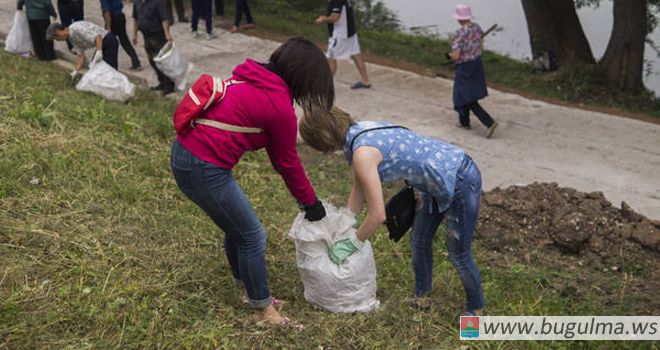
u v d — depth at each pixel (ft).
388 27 56.85
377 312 12.60
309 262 12.25
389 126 11.27
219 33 43.96
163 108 27.17
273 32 45.60
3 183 15.29
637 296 15.03
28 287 11.50
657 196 21.94
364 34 49.24
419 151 11.16
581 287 15.48
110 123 21.98
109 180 17.06
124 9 48.06
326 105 10.87
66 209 14.93
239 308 12.44
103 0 33.01
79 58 28.55
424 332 12.37
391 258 15.81
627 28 34.55
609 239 17.16
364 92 32.71
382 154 10.95
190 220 15.74
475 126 28.37
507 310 13.70
